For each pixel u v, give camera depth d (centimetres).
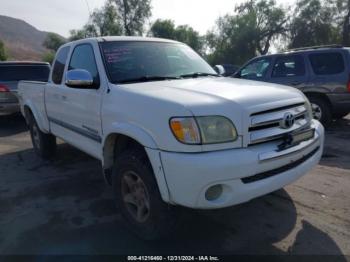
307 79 748
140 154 302
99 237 322
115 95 325
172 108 266
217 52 4541
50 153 578
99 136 361
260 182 271
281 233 321
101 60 369
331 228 327
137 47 403
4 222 355
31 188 447
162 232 294
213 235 320
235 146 265
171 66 403
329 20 3894
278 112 290
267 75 810
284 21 4072
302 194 405
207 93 290
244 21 4212
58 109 464
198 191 254
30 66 1020
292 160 292
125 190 326
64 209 382
